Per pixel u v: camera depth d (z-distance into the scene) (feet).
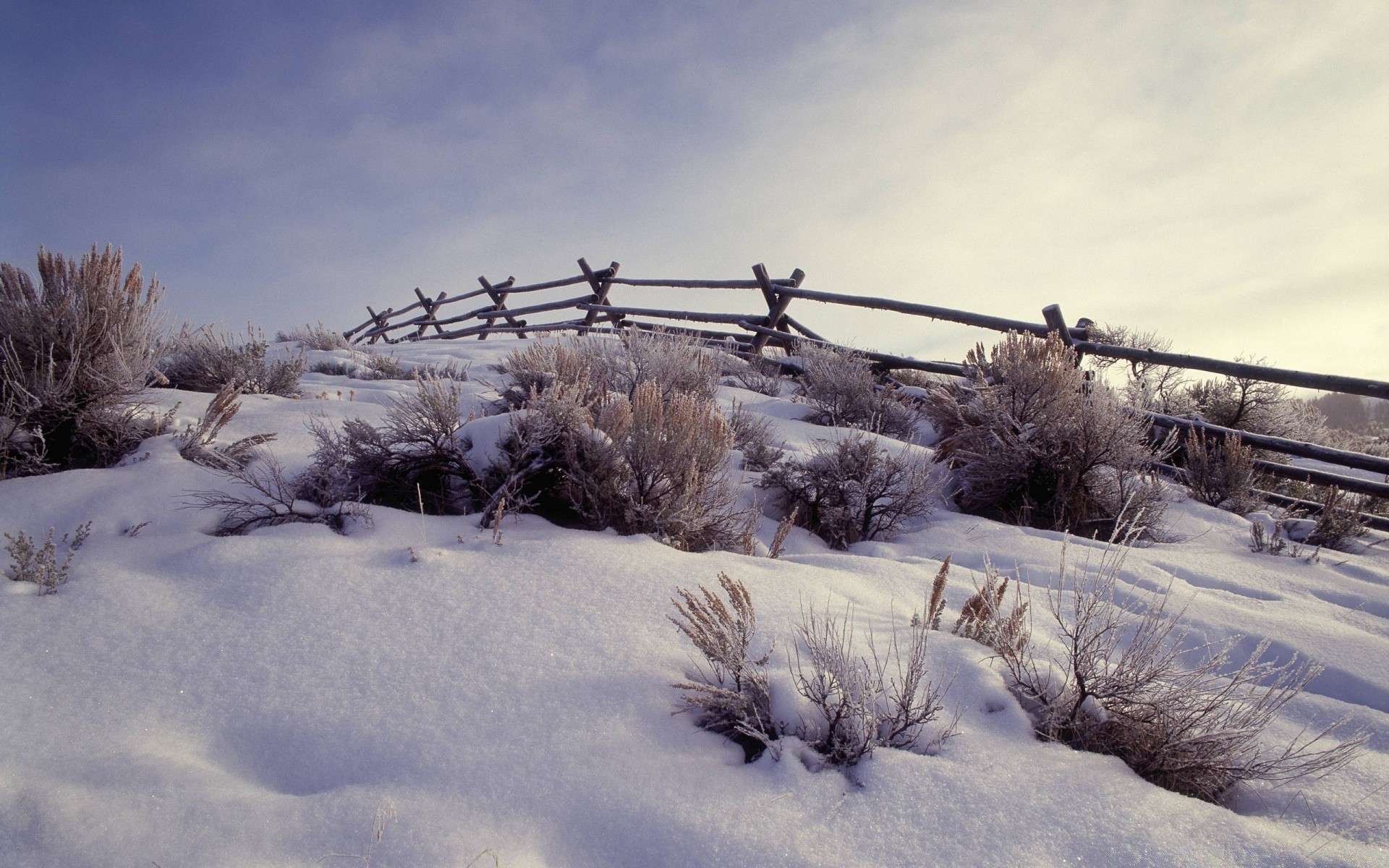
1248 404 25.67
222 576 9.04
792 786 6.06
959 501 18.63
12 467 11.76
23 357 12.37
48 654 7.30
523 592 9.04
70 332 12.47
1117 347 23.61
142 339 13.33
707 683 7.38
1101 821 5.71
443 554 9.98
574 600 8.90
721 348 31.48
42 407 11.96
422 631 8.07
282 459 13.23
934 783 6.08
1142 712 7.06
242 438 14.17
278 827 5.28
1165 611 10.88
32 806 5.26
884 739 6.77
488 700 6.93
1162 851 5.40
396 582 9.13
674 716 6.94
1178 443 21.53
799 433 21.26
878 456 16.02
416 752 6.24
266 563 9.37
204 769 5.94
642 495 12.56
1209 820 5.80
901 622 9.25
